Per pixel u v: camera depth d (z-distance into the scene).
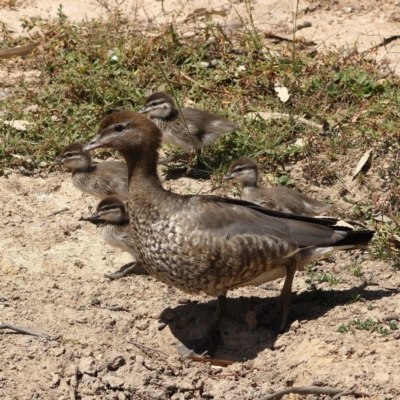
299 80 16.80
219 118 15.17
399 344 10.70
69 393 10.37
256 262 10.88
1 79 17.28
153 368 10.73
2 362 10.66
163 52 17.80
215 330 11.26
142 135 11.14
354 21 18.97
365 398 10.09
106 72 16.88
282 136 15.33
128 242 12.59
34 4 19.81
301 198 13.80
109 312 11.73
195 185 14.80
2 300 11.80
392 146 15.02
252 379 10.69
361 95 16.23
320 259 12.86
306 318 11.44
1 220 13.73
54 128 15.75
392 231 13.20
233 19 19.12
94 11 19.55
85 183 14.35
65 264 12.78
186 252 10.76
